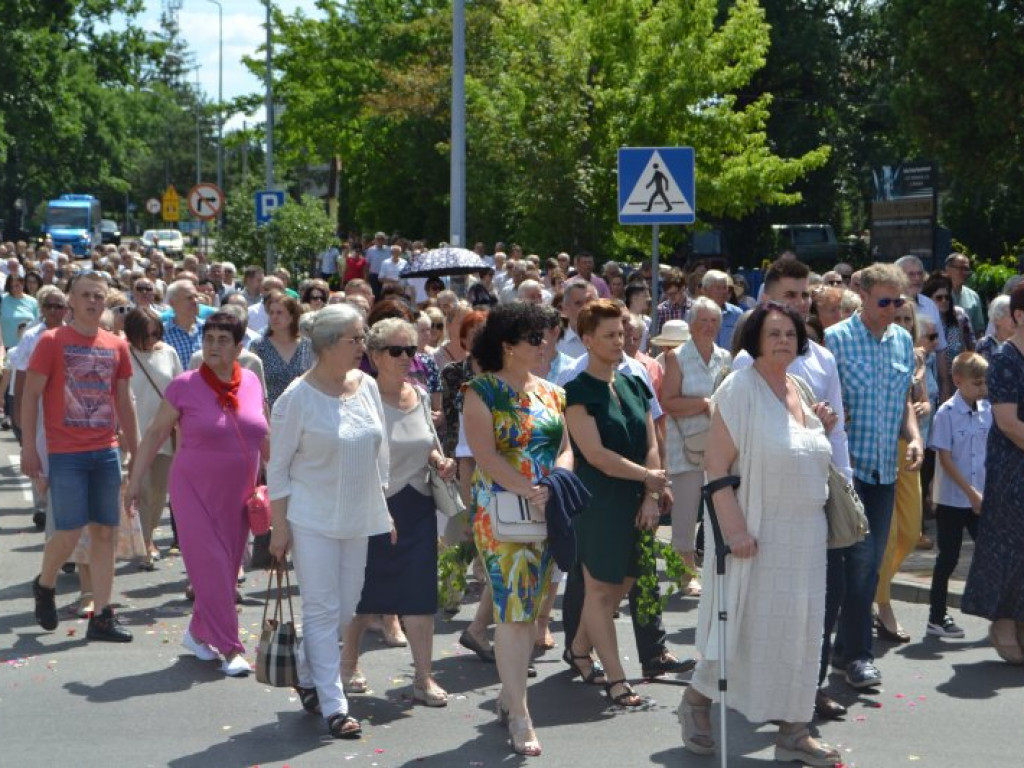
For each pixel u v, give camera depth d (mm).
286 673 7180
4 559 11586
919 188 25000
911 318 10492
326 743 6934
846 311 8836
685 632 9125
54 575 9172
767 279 8570
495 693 7840
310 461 7102
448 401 9578
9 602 10102
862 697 7734
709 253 39281
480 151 34594
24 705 7602
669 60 29312
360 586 7305
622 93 28766
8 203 60812
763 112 30359
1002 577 8328
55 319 13102
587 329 7523
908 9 30125
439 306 12672
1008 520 8344
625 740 6973
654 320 12797
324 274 38000
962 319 13516
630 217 12727
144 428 11148
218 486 8297
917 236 25094
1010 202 36219
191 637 8508
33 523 13141
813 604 6469
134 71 53312
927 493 12102
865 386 7910
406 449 7629
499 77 30062
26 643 8961
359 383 7312
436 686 7680
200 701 7688
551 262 23625
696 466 9844
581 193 27844
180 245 78750
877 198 26109
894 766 6578
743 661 6484
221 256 31625
